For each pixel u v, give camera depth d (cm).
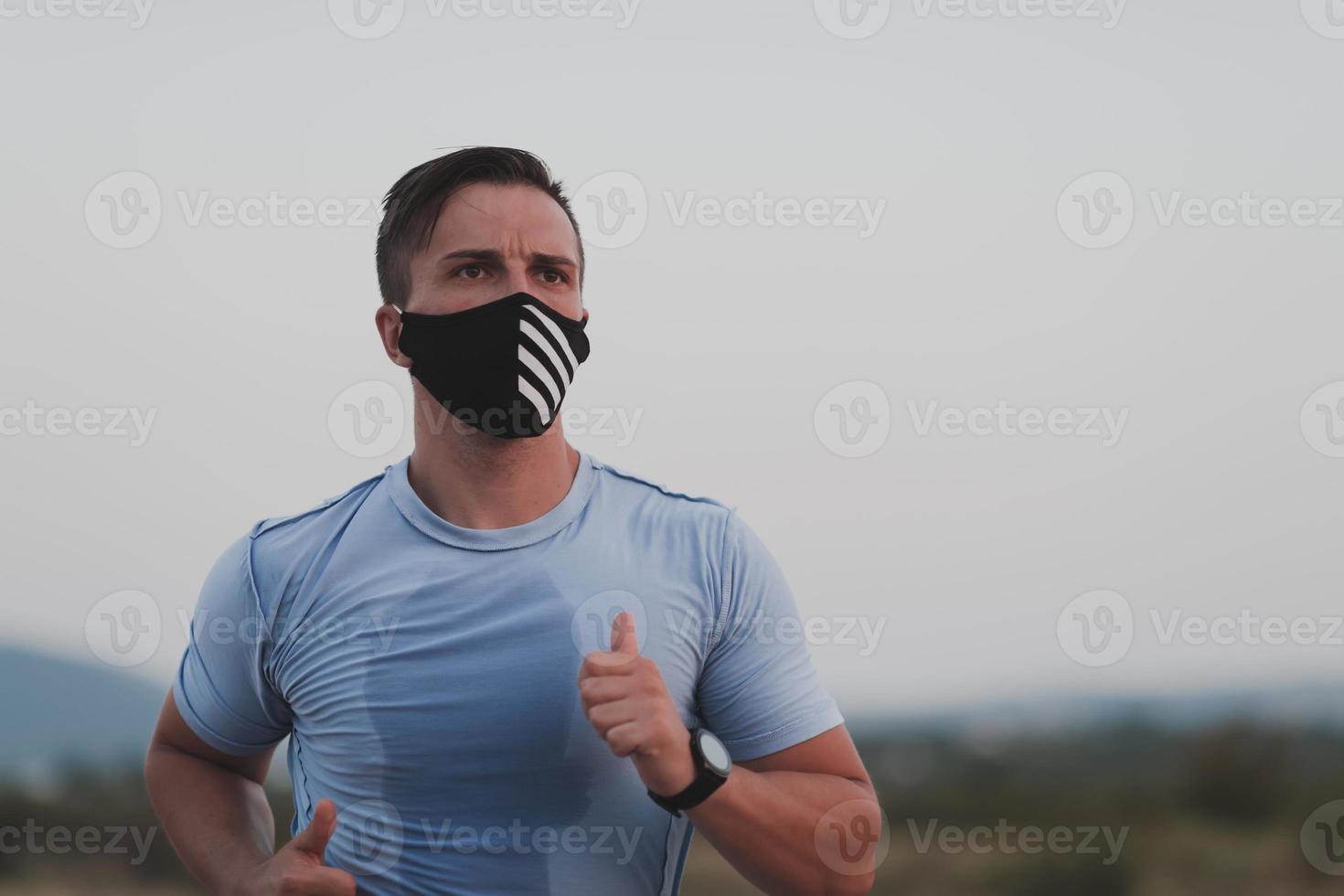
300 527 210
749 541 211
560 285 211
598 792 196
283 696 209
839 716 212
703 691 207
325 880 183
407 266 212
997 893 1083
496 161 213
